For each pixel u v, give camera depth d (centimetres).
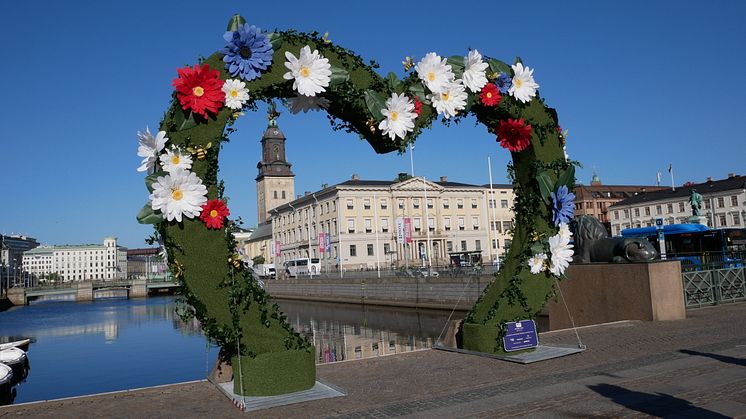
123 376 2141
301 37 832
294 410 703
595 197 10888
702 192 8012
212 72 754
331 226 8719
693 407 640
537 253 1027
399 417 655
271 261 11125
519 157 1064
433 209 9038
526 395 728
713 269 1705
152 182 732
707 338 1104
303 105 858
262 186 12225
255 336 772
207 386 856
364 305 5125
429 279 4256
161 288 10500
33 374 2261
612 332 1241
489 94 984
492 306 1027
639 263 1423
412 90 919
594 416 626
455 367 935
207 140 760
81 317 5309
